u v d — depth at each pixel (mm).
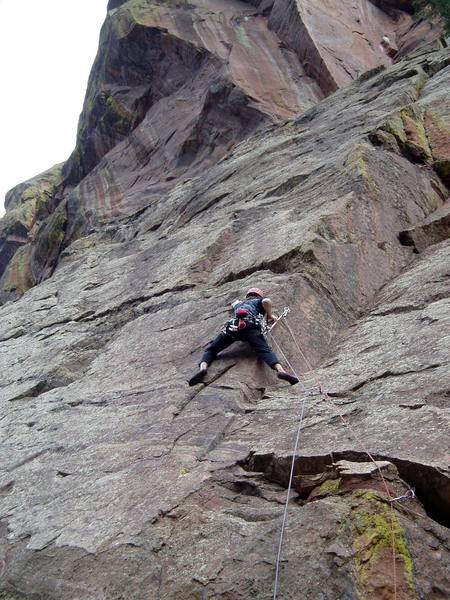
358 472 4422
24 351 10695
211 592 3998
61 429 7199
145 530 4691
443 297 7164
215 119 22750
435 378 5473
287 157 13141
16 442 7402
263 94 22125
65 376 9016
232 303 7973
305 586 3797
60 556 4852
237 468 5203
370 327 7328
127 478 5504
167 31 26047
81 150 33031
